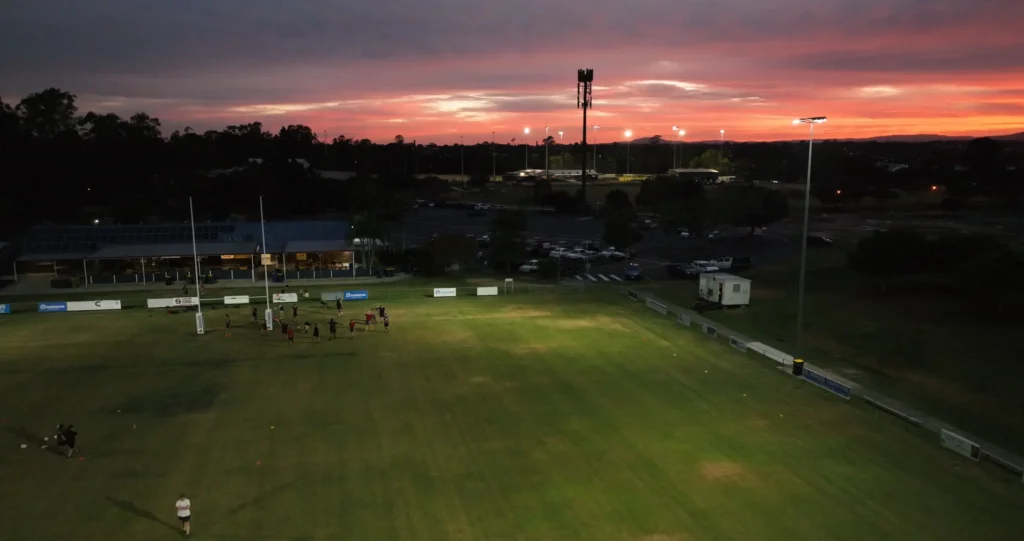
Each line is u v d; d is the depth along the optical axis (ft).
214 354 161.38
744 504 90.58
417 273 274.16
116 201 441.27
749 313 199.62
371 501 91.40
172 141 597.93
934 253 210.18
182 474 99.35
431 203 525.34
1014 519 86.58
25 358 158.30
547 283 256.52
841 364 151.64
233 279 256.11
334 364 152.87
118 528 84.48
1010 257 183.93
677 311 199.62
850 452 106.63
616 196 452.76
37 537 82.53
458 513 88.33
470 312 207.21
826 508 89.45
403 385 138.51
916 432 114.32
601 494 93.40
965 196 480.23
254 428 116.26
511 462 103.19
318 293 231.09
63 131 536.42
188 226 288.30
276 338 175.83
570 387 137.28
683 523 85.87
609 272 284.00
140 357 159.12
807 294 219.82
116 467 101.71
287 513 88.22
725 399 130.31
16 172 440.04
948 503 90.74
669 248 338.54
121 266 263.49
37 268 265.34
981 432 114.52
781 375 144.87
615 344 169.48
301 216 440.04
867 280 230.68
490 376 144.25
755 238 355.97
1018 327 169.78
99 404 128.06
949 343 161.17
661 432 114.52
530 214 474.08
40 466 102.22
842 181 502.38
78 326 189.57
